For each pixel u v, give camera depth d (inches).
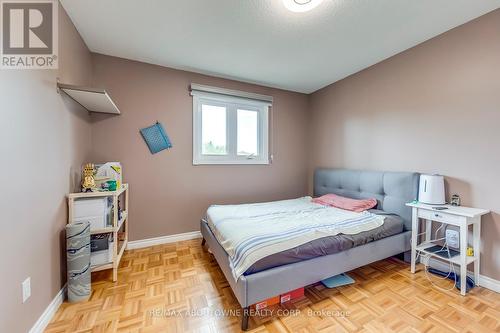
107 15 69.5
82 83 82.9
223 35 80.7
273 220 79.7
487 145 70.5
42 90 54.9
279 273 57.3
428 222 84.4
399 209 90.7
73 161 74.2
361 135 112.5
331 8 66.0
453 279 75.4
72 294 62.7
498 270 68.4
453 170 78.4
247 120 130.6
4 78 42.5
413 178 86.4
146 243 104.3
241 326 54.5
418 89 88.0
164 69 106.5
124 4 64.5
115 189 76.8
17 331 44.8
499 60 67.6
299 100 145.3
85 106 84.0
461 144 76.3
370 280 75.6
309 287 71.5
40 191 53.5
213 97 116.8
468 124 74.5
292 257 60.6
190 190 113.7
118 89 97.9
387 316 58.2
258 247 57.9
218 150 122.6
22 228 46.8
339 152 125.7
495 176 69.1
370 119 107.7
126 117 99.7
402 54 93.1
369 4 64.3
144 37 82.3
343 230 72.8
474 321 56.2
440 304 62.9
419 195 81.4
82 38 82.7
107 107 86.0
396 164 96.7
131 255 94.3
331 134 130.9
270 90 134.6
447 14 69.6
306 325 55.1
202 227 101.0
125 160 100.0
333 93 128.9
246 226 72.6
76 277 63.1
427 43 84.7
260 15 69.4
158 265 85.5
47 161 56.8
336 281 74.0
